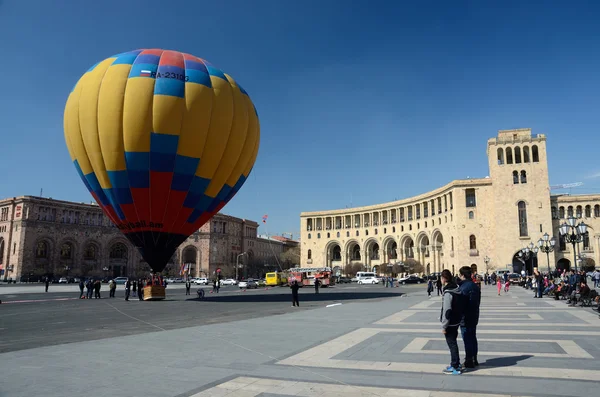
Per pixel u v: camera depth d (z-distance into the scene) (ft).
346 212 457.27
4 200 375.66
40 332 55.93
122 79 105.60
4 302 126.62
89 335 52.31
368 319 64.54
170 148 105.81
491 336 45.09
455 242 322.34
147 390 26.58
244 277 491.72
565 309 75.46
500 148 313.73
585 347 38.06
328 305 98.99
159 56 111.75
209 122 109.19
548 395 24.31
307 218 480.23
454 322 29.99
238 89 118.83
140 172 106.42
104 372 31.27
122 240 415.23
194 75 109.70
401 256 409.90
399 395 25.04
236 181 122.31
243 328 56.03
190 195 111.55
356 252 463.42
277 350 39.52
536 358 33.81
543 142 305.53
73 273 372.99
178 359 35.78
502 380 27.66
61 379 29.27
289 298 138.82
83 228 390.42
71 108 109.81
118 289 232.32
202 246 440.04
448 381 27.81
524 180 305.73
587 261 306.76
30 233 358.02
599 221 320.70
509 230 301.84
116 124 104.37
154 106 104.53
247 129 119.24
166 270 420.77
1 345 44.47
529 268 296.51
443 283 31.60
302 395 25.39
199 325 61.57
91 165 110.01
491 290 168.86
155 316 78.79
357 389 26.40
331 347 40.60
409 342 42.60
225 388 26.96
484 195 317.01
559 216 329.72
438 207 359.87
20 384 28.02
